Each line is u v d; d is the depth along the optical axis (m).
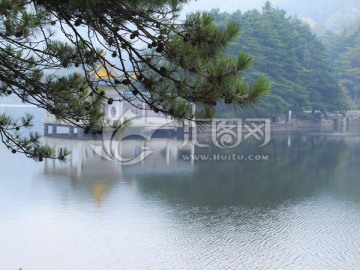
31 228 17.56
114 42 5.43
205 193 24.38
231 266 14.80
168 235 17.33
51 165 30.41
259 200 23.25
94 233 17.25
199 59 5.22
